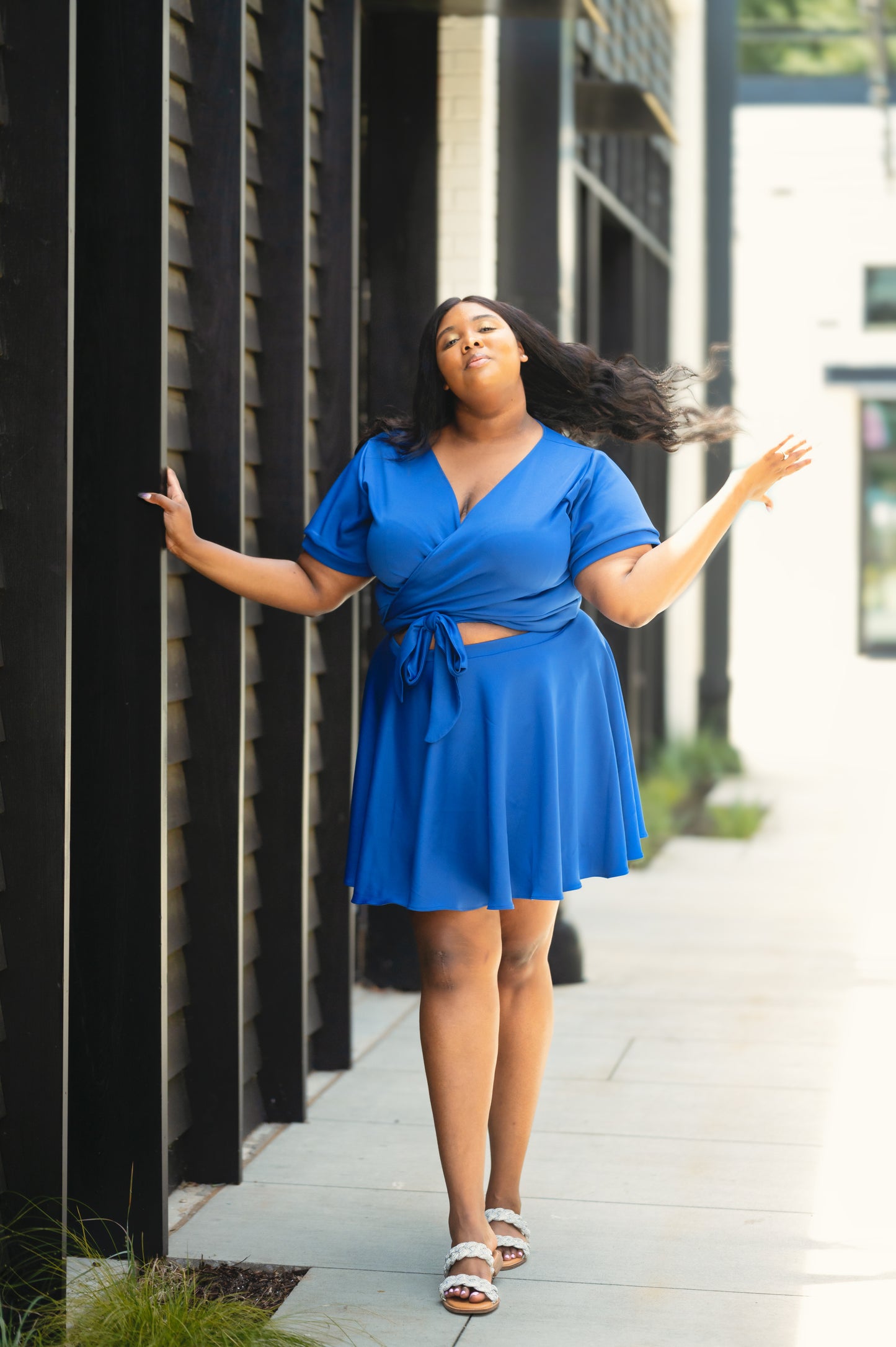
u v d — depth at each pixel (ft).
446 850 8.74
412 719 8.86
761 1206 10.12
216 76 10.02
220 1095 10.52
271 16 11.09
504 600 8.77
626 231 26.04
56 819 7.89
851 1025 14.53
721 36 31.58
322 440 12.71
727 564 32.17
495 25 15.78
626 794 9.34
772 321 56.90
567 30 15.98
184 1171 10.60
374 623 15.76
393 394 15.55
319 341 12.65
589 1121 11.80
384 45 15.52
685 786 28.25
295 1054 11.75
